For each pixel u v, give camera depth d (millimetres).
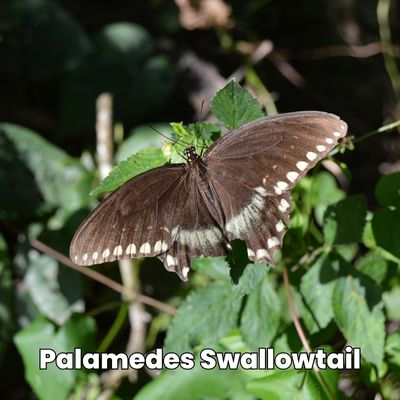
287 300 714
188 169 664
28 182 839
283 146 654
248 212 656
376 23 1010
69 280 817
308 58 979
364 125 974
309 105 974
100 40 926
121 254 656
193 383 717
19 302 816
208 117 901
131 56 922
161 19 996
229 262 656
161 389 719
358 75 990
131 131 914
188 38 976
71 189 842
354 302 693
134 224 660
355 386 758
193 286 818
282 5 982
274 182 654
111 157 846
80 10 1007
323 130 647
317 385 687
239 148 662
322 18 982
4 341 806
